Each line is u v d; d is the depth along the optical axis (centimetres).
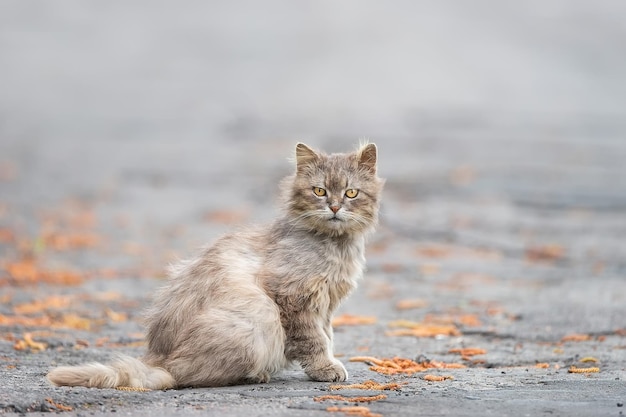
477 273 2439
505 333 1741
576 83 7075
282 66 7669
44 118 6025
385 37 8662
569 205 3406
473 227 3042
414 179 3859
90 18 9981
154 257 2627
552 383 1279
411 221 3127
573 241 2850
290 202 1339
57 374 1192
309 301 1291
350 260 1331
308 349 1288
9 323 1758
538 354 1555
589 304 2014
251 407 1102
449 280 2353
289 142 4791
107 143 5075
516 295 2144
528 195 3566
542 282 2312
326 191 1323
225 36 9025
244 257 1294
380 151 4534
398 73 7262
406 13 9831
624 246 2777
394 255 2681
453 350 1576
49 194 3703
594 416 1061
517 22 9419
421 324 1834
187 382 1227
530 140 4906
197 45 8650
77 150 4866
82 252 2697
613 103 6356
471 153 4506
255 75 7375
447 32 8850
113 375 1192
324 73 7325
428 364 1456
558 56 8038
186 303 1262
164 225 3116
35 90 7069
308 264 1292
